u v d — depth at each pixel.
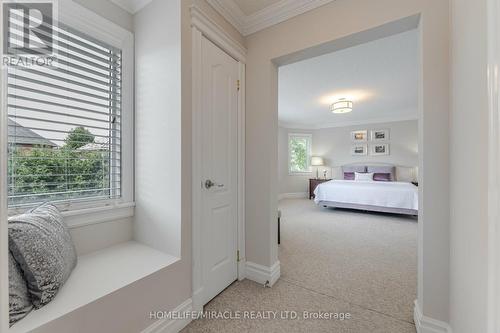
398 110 5.43
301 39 1.76
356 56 2.77
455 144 1.14
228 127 1.88
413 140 5.73
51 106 1.39
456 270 1.12
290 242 2.99
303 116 6.04
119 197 1.72
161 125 1.56
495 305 0.52
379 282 1.97
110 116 1.68
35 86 1.32
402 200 4.15
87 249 1.50
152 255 1.49
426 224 1.32
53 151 1.42
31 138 1.33
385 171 5.83
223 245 1.84
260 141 1.99
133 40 1.75
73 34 1.49
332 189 4.91
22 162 1.30
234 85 1.94
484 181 0.77
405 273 2.13
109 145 1.68
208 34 1.65
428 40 1.31
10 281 0.89
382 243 2.95
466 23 0.97
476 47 0.85
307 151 7.14
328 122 6.79
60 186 1.45
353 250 2.71
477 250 0.84
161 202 1.56
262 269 1.96
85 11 1.48
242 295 1.78
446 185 1.26
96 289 1.10
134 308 1.18
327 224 3.88
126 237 1.72
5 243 0.47
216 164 1.76
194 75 1.55
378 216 4.45
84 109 1.52
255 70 2.01
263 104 1.97
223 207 1.84
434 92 1.29
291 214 4.65
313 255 2.56
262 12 1.86
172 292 1.39
